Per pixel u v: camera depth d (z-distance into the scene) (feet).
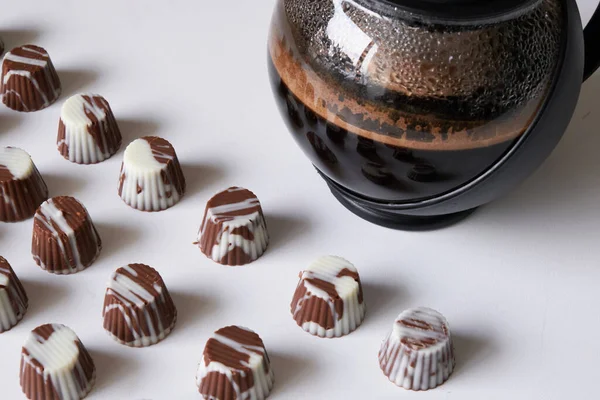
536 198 2.10
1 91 2.20
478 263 2.02
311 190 2.10
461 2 1.76
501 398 1.88
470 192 1.89
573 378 1.90
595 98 2.22
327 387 1.89
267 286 1.99
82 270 2.00
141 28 2.33
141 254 2.02
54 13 2.35
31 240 2.02
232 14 2.36
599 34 1.94
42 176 2.11
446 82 1.78
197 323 1.94
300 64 1.85
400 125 1.81
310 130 1.89
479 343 1.93
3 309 1.90
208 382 1.84
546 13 1.83
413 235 2.05
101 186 2.10
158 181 2.05
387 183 1.90
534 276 2.01
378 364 1.91
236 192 2.02
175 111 2.20
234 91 2.24
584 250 2.04
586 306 1.98
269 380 1.87
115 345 1.92
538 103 1.83
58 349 1.84
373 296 1.98
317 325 1.92
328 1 1.82
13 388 1.87
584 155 2.15
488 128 1.81
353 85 1.81
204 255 2.02
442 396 1.88
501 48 1.78
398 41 1.78
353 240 2.05
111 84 2.24
